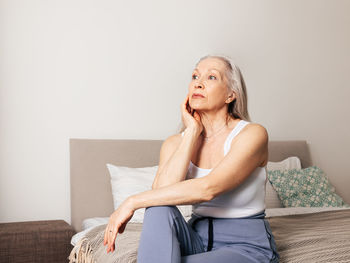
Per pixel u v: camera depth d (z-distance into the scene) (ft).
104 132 10.01
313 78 12.98
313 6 13.07
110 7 10.21
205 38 11.33
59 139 9.54
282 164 11.43
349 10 13.60
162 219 4.25
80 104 9.79
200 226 4.91
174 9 10.96
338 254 5.28
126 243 5.72
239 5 11.87
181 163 4.95
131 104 10.34
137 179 8.90
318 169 11.47
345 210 9.32
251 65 12.01
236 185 4.62
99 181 9.43
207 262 4.12
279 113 12.41
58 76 9.61
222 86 5.24
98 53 10.03
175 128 10.82
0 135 9.03
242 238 4.68
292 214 8.80
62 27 9.70
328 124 13.19
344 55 13.52
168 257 4.03
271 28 12.35
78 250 6.46
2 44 9.14
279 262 5.08
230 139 5.02
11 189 9.09
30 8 9.41
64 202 9.52
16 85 9.21
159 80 10.69
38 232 7.72
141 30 10.53
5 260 7.41
